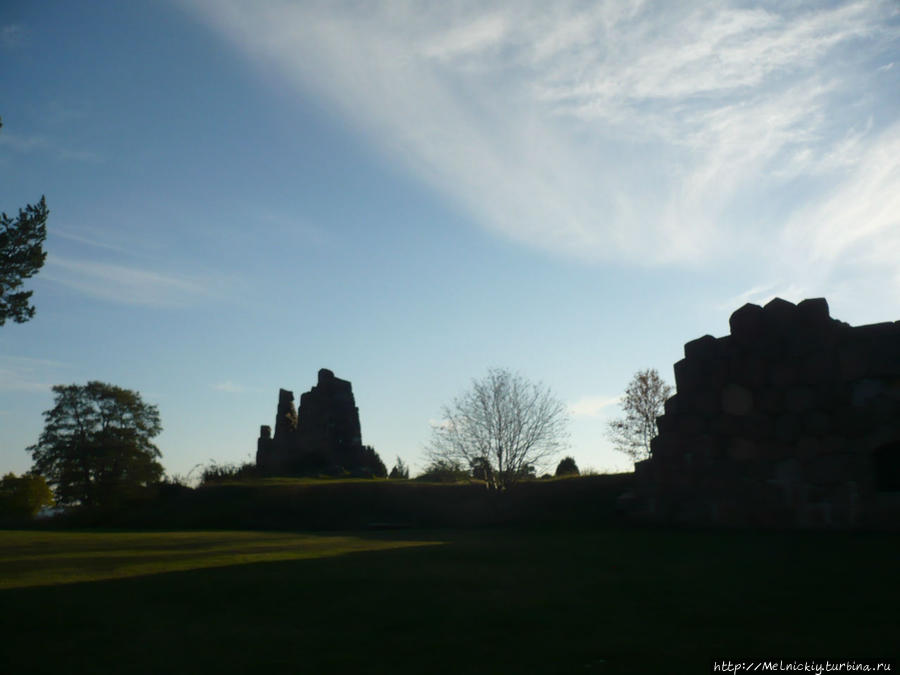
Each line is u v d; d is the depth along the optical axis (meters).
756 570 8.74
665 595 7.25
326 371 48.97
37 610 6.90
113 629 6.13
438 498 29.11
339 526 26.34
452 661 5.07
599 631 5.82
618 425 48.78
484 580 8.36
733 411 16.11
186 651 5.44
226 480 41.97
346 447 47.34
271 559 10.99
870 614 6.18
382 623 6.23
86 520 32.66
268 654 5.33
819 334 15.41
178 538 18.28
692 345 16.83
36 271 27.92
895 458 14.95
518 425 31.20
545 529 18.12
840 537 12.96
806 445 15.21
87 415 60.47
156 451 62.59
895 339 14.59
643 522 16.78
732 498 15.80
